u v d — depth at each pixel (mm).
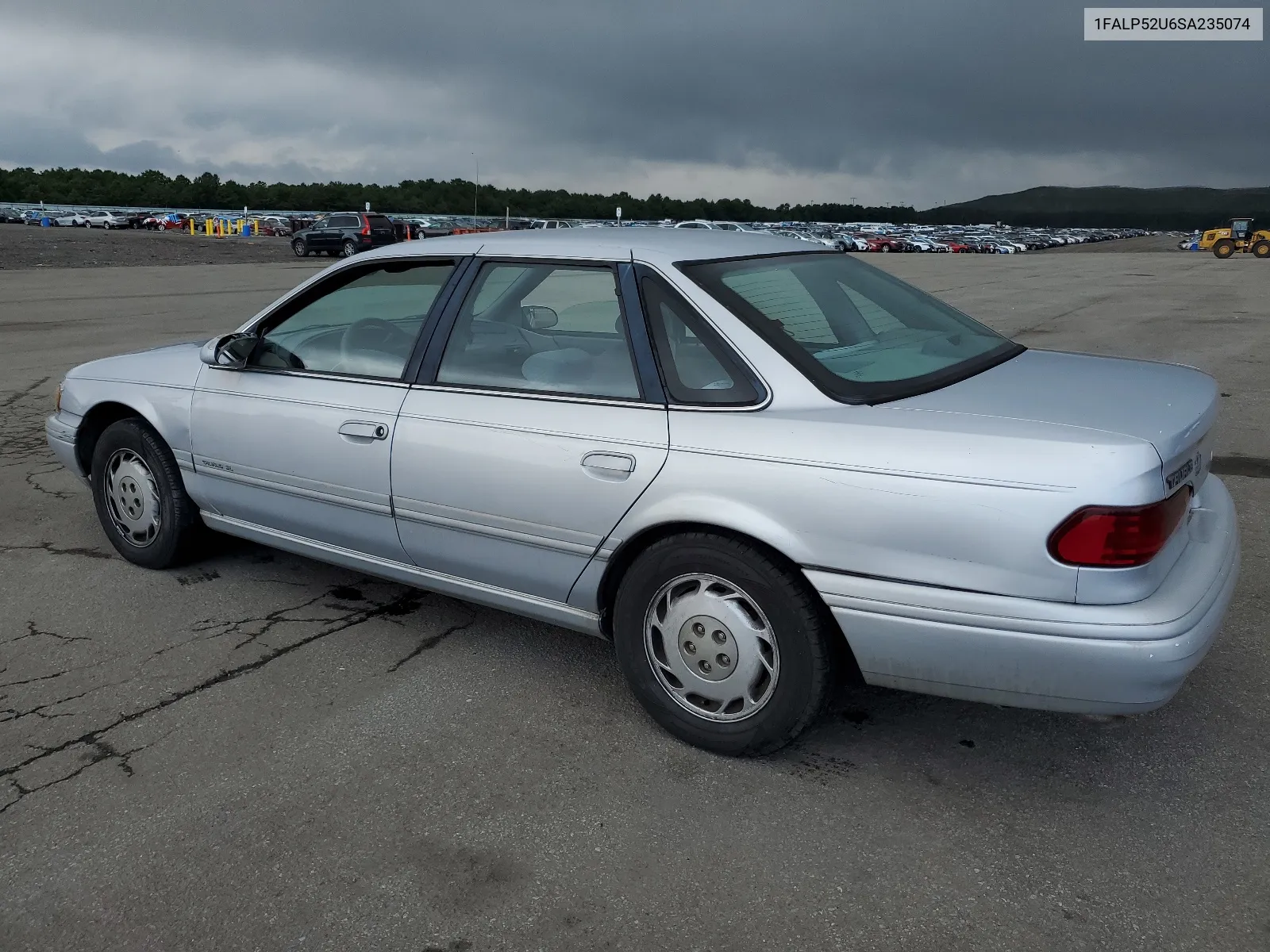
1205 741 3010
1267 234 47438
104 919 2320
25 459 6559
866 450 2586
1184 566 2590
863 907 2326
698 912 2316
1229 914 2279
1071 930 2238
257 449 3871
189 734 3123
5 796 2805
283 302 3906
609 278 3139
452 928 2279
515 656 3668
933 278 28078
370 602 4168
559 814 2699
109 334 13023
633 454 2910
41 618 4012
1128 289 22906
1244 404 8164
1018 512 2398
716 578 2854
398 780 2867
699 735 2979
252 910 2344
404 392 3473
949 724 3150
